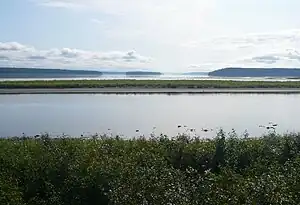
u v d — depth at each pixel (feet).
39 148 36.58
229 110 92.02
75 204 26.86
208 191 26.09
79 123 71.51
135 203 24.17
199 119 77.56
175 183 26.50
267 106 101.04
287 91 148.56
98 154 35.06
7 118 76.79
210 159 36.27
